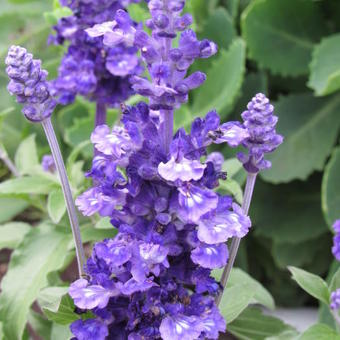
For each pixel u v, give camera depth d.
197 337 0.17
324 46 0.33
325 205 0.31
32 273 0.25
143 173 0.17
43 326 0.27
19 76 0.19
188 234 0.18
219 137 0.18
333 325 0.28
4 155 0.29
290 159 0.33
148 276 0.18
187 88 0.17
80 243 0.20
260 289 0.25
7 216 0.30
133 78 0.17
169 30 0.17
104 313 0.18
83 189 0.26
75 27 0.25
